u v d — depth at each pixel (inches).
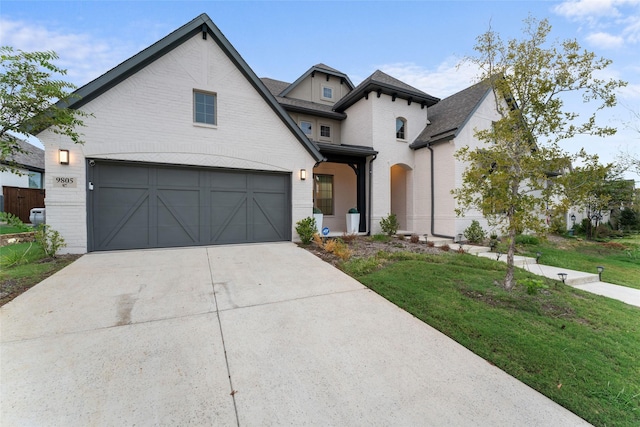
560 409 94.0
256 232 362.9
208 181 336.5
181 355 115.5
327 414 87.1
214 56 333.7
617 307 190.4
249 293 186.5
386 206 496.4
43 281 195.9
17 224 198.1
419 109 534.3
